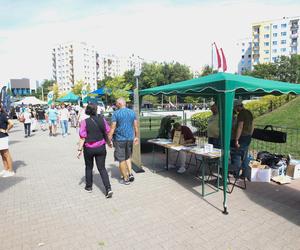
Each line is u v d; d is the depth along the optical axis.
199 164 7.68
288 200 4.93
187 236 3.75
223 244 3.53
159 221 4.21
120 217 4.39
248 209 4.57
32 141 13.51
